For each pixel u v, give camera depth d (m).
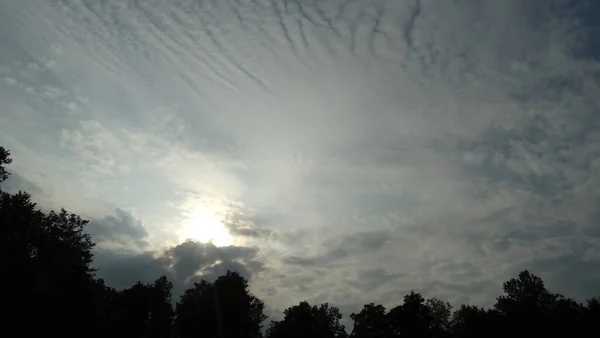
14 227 44.72
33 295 43.16
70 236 53.06
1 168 44.94
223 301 71.25
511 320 65.06
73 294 50.78
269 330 83.25
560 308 65.56
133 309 75.25
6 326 41.91
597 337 54.88
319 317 82.44
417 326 72.00
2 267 40.53
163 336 79.31
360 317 79.50
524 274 75.19
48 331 45.50
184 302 77.00
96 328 61.41
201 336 71.06
